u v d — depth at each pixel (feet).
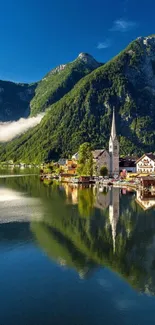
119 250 160.35
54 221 222.69
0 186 481.46
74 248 162.71
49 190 429.38
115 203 307.37
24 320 99.30
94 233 191.42
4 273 131.64
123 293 116.06
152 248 164.25
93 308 106.11
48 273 131.85
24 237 181.27
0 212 257.14
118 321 99.30
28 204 299.58
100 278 128.06
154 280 127.44
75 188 462.19
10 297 112.47
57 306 107.04
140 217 238.27
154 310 105.70
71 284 122.42
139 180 508.53
